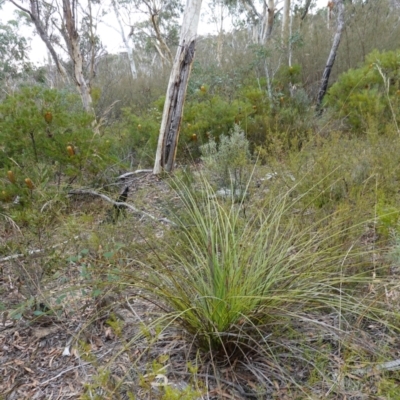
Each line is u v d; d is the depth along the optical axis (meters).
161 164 5.31
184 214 2.88
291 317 1.88
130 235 2.86
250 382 1.71
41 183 3.71
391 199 2.67
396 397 1.48
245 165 3.57
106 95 10.86
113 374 1.78
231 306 1.73
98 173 4.70
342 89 6.56
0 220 3.58
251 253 2.06
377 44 9.31
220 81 8.40
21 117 4.20
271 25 11.30
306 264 1.97
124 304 2.29
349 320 1.97
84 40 9.74
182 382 1.71
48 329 2.24
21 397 1.79
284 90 8.41
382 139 3.83
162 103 6.88
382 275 2.22
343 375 1.58
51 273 2.59
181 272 2.19
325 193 2.85
